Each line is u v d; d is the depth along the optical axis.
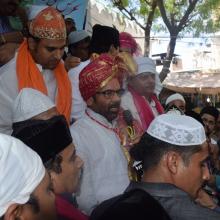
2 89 3.06
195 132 2.12
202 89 15.77
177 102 5.56
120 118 3.12
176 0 11.30
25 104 2.24
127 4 10.51
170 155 2.11
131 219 1.84
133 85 3.60
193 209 2.00
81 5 5.59
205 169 2.18
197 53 21.33
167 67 10.98
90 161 2.74
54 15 3.15
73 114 3.44
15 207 1.28
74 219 2.12
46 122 2.12
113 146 2.87
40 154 2.07
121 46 4.11
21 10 3.82
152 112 3.64
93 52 3.89
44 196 1.37
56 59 3.17
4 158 1.29
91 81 2.86
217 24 13.05
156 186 2.06
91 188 2.71
